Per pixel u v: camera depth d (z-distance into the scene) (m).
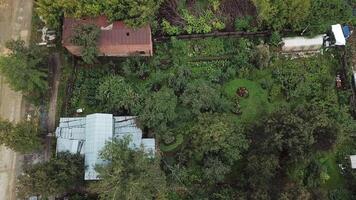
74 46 48.03
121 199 39.53
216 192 45.41
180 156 46.72
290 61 51.22
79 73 50.16
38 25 51.84
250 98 49.84
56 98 49.62
